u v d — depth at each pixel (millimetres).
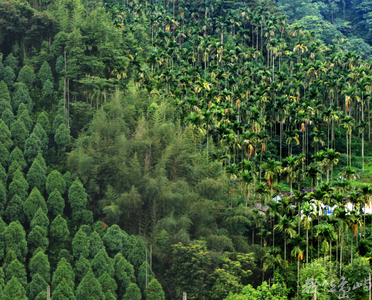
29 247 84375
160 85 121062
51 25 133000
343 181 103625
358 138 162125
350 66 169625
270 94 153125
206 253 88438
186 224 92688
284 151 148375
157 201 95875
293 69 166125
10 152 101062
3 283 75188
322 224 88312
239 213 99312
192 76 138375
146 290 81938
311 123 143250
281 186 131625
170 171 101750
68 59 123625
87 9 166500
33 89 118250
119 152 98875
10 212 87438
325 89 169750
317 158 105562
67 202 95875
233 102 141375
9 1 130000
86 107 117312
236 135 113562
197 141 114562
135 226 96312
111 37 134500
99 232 89438
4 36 130250
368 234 105250
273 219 102250
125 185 97000
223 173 103625
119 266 83188
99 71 125375
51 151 106250
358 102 159875
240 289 84938
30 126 106125
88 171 97125
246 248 96062
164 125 104500
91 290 76062
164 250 90625
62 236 87000
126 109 109438
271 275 94125
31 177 94000
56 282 77750
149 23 191500
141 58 145250
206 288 87625
